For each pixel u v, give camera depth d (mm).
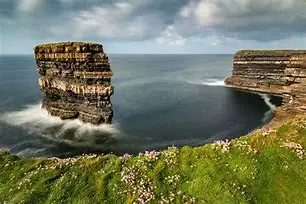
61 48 56781
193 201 16938
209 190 17516
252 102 82188
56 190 18453
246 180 18156
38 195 18156
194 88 111500
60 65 58250
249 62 108500
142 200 17359
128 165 20750
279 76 98438
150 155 21469
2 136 49469
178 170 19828
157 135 50344
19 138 48562
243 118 62562
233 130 53438
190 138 48844
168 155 21359
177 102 81062
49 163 22344
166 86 117250
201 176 18797
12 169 22109
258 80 105875
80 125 55906
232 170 19031
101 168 20688
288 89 57969
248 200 16688
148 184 18812
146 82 131500
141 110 69562
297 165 19172
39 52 62438
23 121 58750
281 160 19609
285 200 16859
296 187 17625
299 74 53844
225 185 17641
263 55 103125
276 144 21000
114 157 22000
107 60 56250
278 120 53438
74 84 56750
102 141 47219
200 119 61438
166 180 19062
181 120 60438
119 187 18641
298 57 55219
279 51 101375
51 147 44656
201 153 21078
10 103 78125
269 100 86000
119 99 84188
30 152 42594
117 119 60656
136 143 46438
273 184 17859
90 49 54375
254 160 19562
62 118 59031
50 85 61594
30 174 20531
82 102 57000
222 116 64250
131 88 110500
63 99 60062
